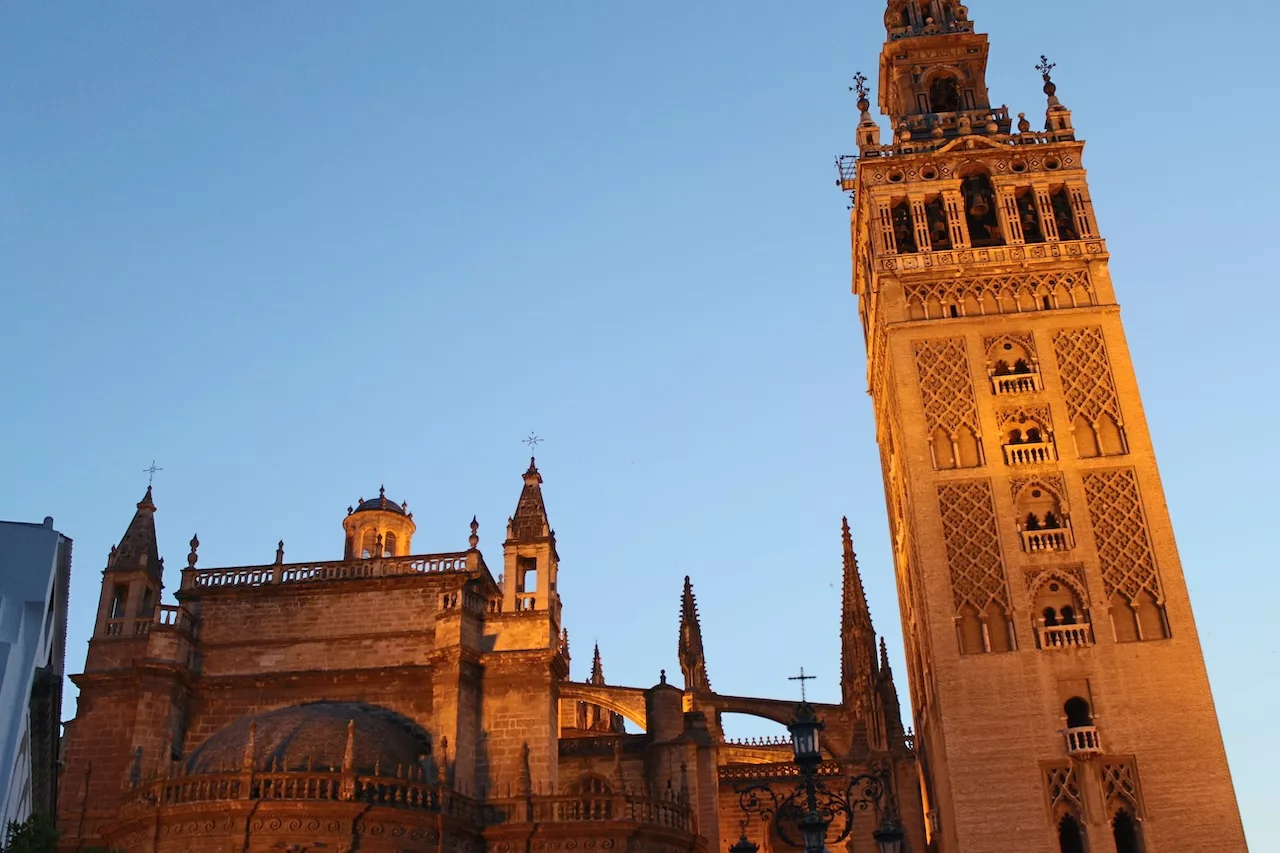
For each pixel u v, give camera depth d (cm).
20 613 4103
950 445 6172
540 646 6056
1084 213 6719
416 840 5169
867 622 7375
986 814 5359
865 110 7369
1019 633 5688
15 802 4450
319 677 6103
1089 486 5994
